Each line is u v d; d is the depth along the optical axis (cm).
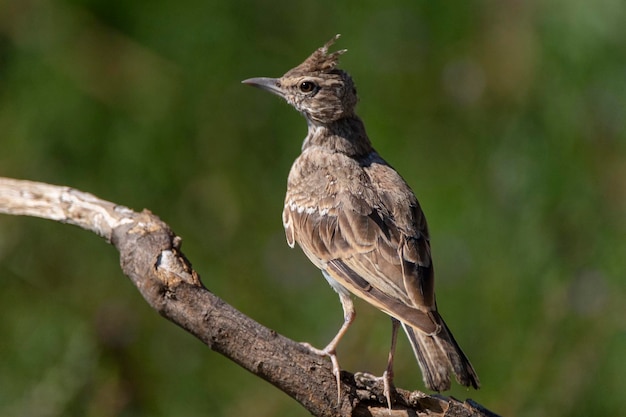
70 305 1418
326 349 904
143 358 1397
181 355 1399
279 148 1488
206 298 856
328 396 847
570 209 1405
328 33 1520
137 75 1484
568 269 1383
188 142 1480
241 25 1506
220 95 1492
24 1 1491
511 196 1412
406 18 1517
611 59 1418
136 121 1472
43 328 1402
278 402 1367
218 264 1441
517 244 1393
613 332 1345
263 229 1461
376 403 856
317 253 965
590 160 1418
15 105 1469
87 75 1478
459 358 833
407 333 859
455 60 1503
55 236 1434
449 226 1418
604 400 1331
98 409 1370
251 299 1420
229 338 848
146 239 890
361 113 1484
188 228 1455
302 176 1028
